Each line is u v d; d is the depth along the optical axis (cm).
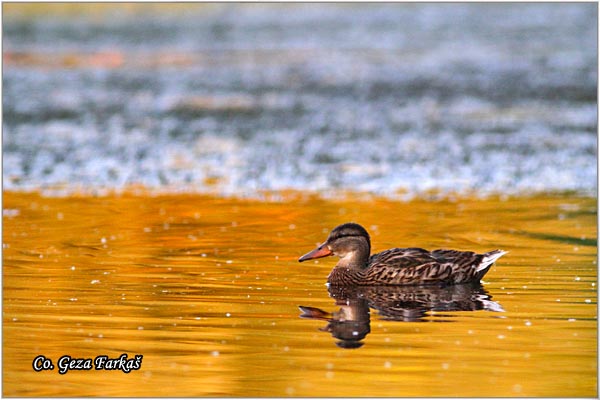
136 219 1795
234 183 2120
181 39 4356
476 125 2725
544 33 4344
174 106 3042
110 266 1469
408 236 1661
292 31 4541
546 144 2480
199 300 1298
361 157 2359
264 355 1086
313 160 2334
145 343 1127
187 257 1528
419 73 3556
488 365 1052
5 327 1181
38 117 2866
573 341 1124
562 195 1992
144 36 4431
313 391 991
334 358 1074
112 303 1280
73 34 4438
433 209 1870
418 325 1195
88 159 2353
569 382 1007
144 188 2077
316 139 2564
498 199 1958
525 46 4066
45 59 3903
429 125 2731
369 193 2017
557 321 1199
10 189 2059
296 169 2245
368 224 1752
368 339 1137
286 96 3195
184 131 2683
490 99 3108
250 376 1029
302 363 1062
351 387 998
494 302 1291
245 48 4156
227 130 2691
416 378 1020
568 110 2925
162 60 3906
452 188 2062
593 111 2908
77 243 1612
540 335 1145
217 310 1252
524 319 1210
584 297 1308
